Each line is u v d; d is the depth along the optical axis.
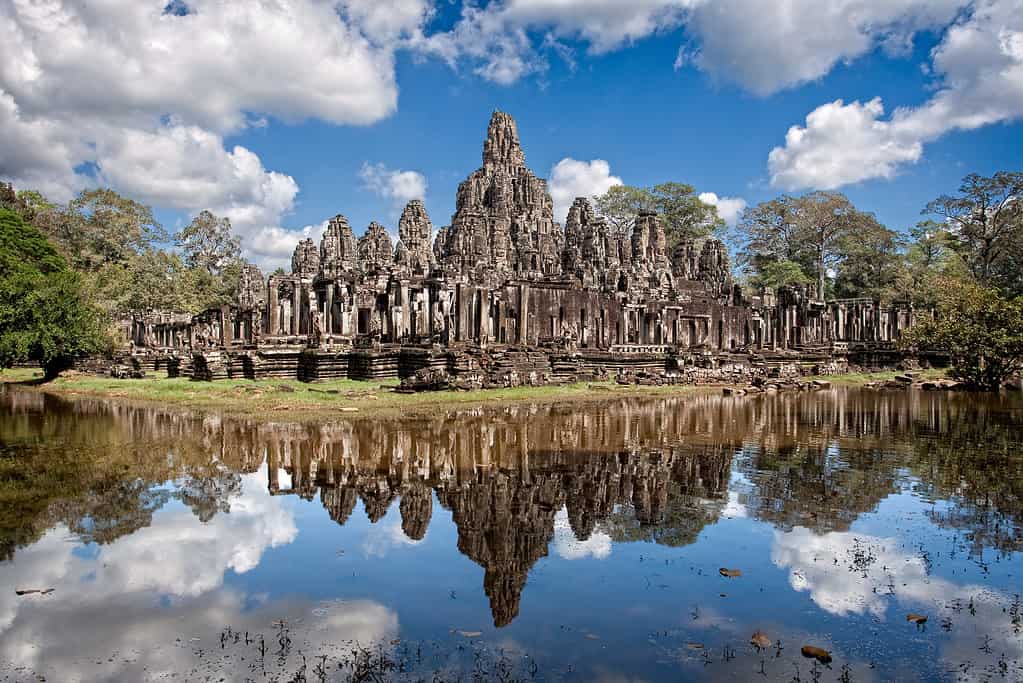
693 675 5.80
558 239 74.25
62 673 5.86
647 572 8.24
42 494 11.77
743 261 87.50
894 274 75.00
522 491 12.16
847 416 23.41
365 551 9.02
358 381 30.80
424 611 7.15
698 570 8.29
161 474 13.38
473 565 8.50
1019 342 33.97
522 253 57.78
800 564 8.47
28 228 50.81
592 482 12.84
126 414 22.55
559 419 21.95
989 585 7.77
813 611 7.11
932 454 15.76
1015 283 63.81
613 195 86.69
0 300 33.47
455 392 28.41
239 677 5.78
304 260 64.19
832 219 77.81
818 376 45.09
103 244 68.75
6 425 20.05
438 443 17.05
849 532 9.75
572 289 42.69
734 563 8.52
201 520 10.35
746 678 5.75
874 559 8.65
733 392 33.28
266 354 32.25
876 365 51.94
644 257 58.25
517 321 36.03
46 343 34.22
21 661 6.05
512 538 9.55
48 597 7.45
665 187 86.06
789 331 54.94
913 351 51.91
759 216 84.44
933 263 81.31
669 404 27.58
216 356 32.47
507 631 6.67
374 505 11.25
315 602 7.38
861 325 57.31
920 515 10.57
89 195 69.94
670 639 6.50
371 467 14.16
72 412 23.31
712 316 53.47
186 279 69.69
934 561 8.55
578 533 9.75
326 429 19.22
